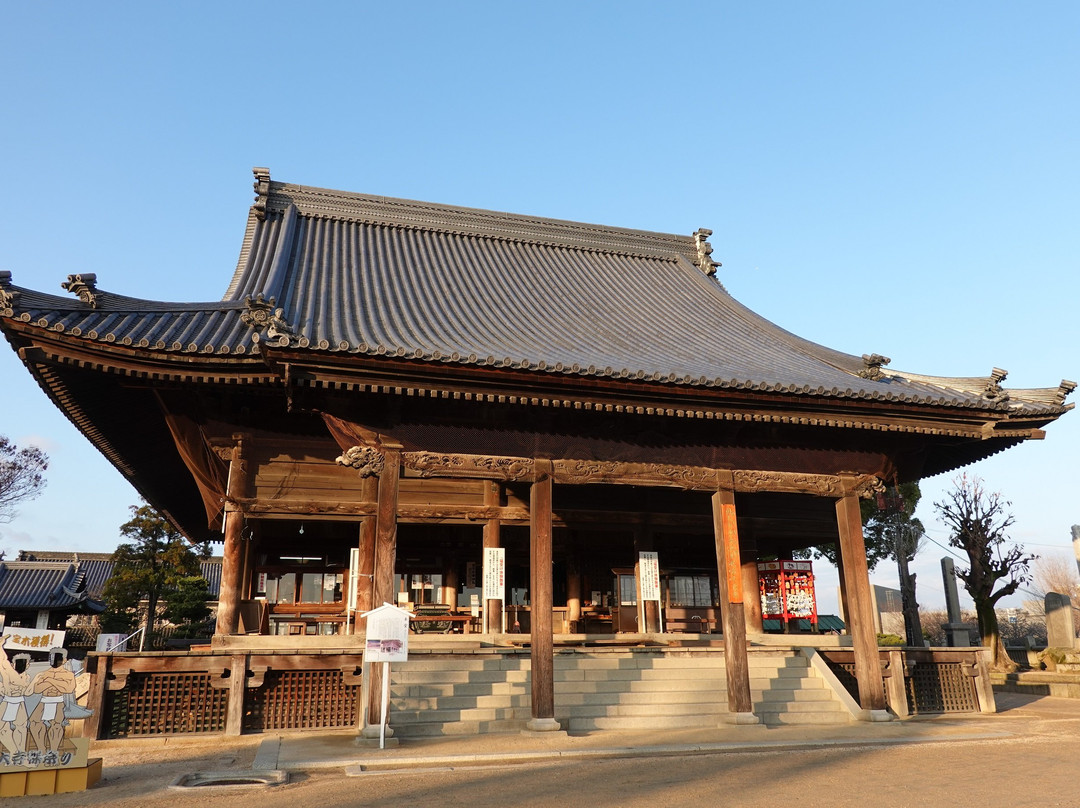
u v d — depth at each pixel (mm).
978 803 8375
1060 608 28188
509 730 14234
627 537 24688
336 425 14008
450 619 21625
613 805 8227
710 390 14664
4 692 9414
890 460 17234
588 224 30125
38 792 9242
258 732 14250
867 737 13320
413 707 14859
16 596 43781
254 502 16156
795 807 8141
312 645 16266
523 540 22438
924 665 18516
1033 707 20375
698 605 24922
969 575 31297
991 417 16562
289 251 22500
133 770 10898
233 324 16125
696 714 15391
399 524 22688
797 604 23188
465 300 21906
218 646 15586
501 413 14812
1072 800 8523
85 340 13344
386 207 27406
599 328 20969
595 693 15930
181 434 16609
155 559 44969
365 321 16922
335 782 9602
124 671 13875
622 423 15555
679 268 30203
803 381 16344
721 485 15961
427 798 8578
